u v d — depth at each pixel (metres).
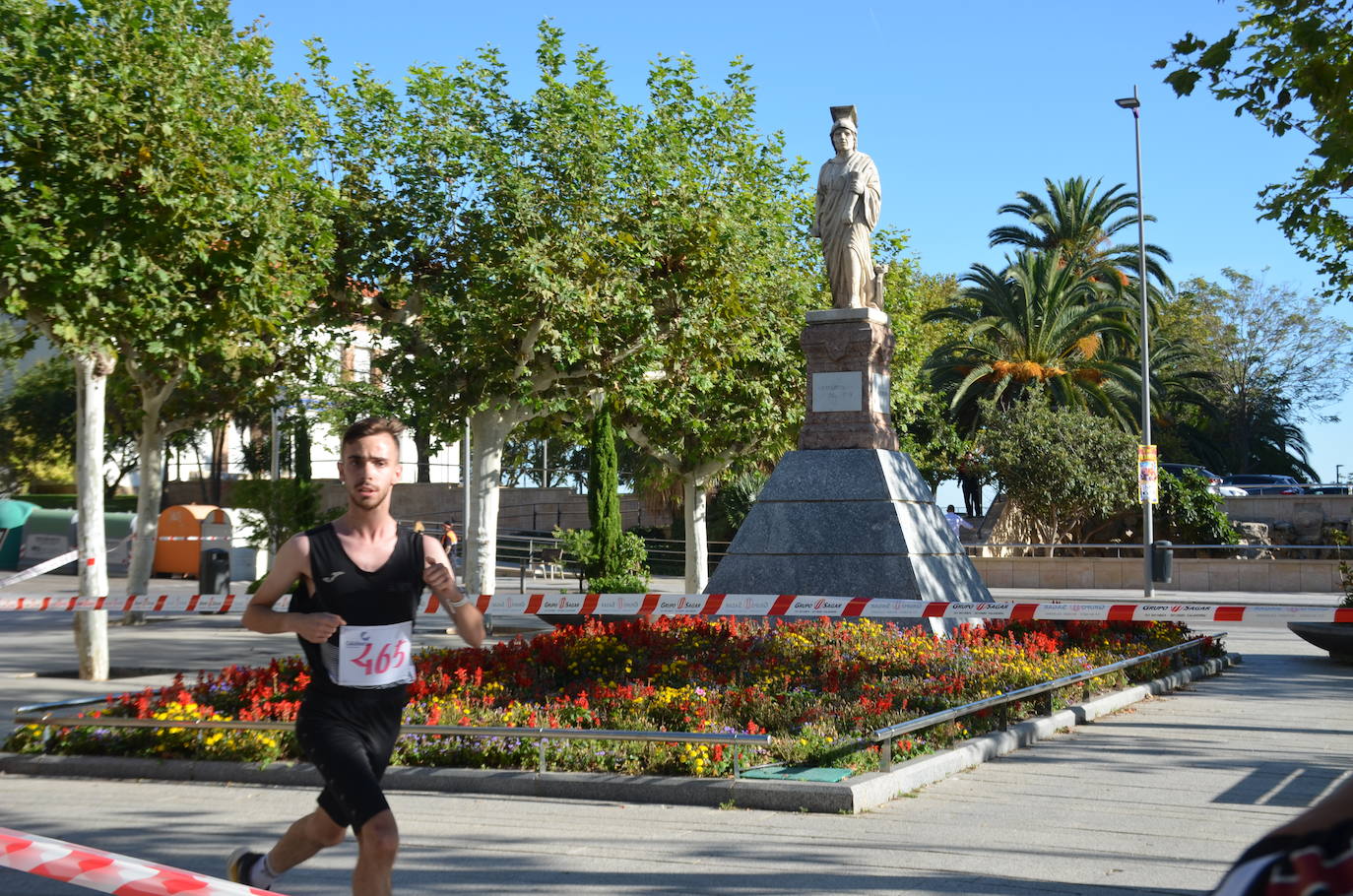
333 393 27.00
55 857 3.25
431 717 9.29
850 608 11.31
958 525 40.09
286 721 9.14
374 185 21.03
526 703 10.09
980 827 7.10
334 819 4.30
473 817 7.49
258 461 46.31
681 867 6.23
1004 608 10.58
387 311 21.66
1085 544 31.86
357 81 21.19
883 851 6.55
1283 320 57.59
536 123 20.73
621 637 12.14
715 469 27.28
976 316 41.47
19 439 49.56
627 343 21.64
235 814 7.64
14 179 13.22
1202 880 5.95
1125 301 44.28
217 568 26.84
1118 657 13.55
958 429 42.38
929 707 9.77
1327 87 9.61
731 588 15.08
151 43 14.35
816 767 8.25
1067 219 45.88
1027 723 10.24
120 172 14.04
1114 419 40.28
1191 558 33.34
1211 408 49.72
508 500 50.28
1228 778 8.60
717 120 23.61
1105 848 6.61
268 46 17.00
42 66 13.73
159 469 22.27
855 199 15.52
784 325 25.64
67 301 13.73
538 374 21.83
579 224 20.42
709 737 7.94
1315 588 31.17
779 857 6.44
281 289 16.14
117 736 9.36
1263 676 15.48
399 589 4.37
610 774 8.16
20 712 9.66
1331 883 1.29
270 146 16.45
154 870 3.18
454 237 20.97
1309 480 59.16
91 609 13.23
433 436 22.67
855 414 15.27
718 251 21.69
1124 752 9.66
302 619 4.16
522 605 12.33
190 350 14.99
